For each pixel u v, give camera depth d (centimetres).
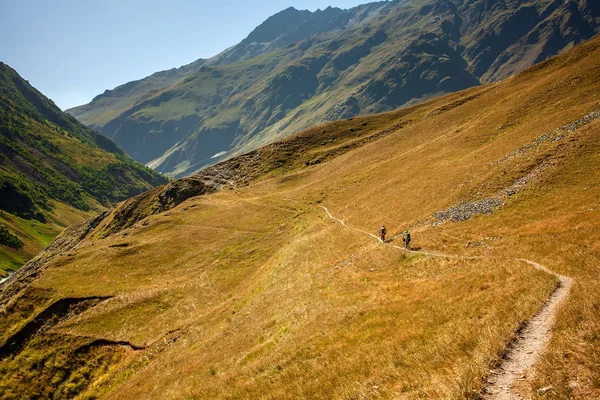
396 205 6044
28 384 4947
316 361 1905
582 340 1141
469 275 2522
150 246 9038
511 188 4300
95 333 5550
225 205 11275
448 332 1614
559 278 1947
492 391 1061
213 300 5794
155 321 5594
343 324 2405
